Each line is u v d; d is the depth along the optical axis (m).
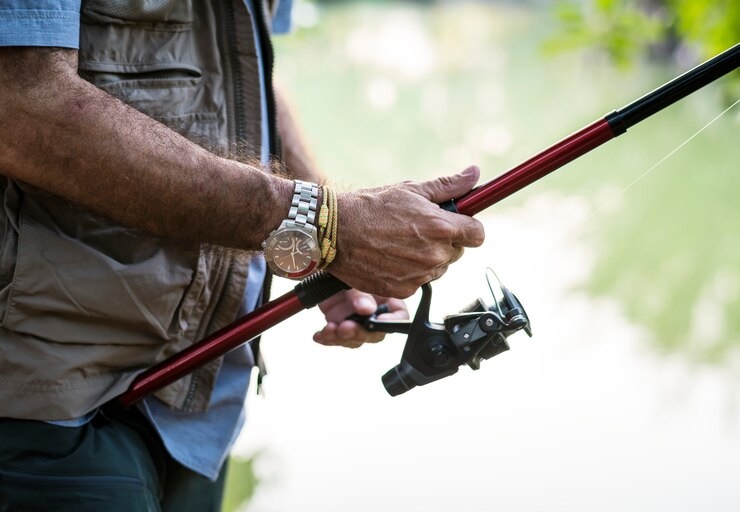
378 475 4.58
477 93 15.01
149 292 2.26
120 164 2.06
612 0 6.68
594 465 4.70
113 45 2.25
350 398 5.35
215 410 2.58
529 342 6.27
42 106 2.01
